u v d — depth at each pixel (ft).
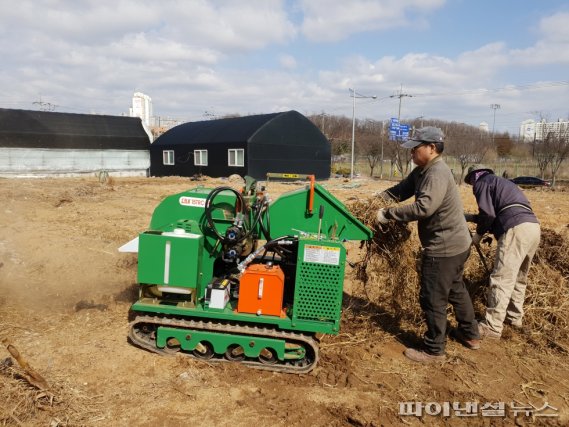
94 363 13.05
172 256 13.16
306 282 12.96
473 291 18.20
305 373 13.12
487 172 16.55
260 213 13.98
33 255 23.56
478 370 13.88
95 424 10.46
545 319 16.98
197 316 13.41
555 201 61.41
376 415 11.43
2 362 12.35
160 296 13.79
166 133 118.01
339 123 237.66
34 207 41.16
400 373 13.53
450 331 16.34
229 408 11.37
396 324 16.75
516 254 15.37
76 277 20.62
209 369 13.10
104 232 30.25
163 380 12.42
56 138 107.34
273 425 10.83
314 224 14.07
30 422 10.29
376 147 148.66
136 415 10.88
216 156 97.60
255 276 13.08
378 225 15.55
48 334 14.82
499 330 15.89
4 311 16.47
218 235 13.61
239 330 13.17
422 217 13.51
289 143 97.40
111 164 115.03
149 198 52.80
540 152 115.85
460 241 13.79
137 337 13.98
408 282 16.71
